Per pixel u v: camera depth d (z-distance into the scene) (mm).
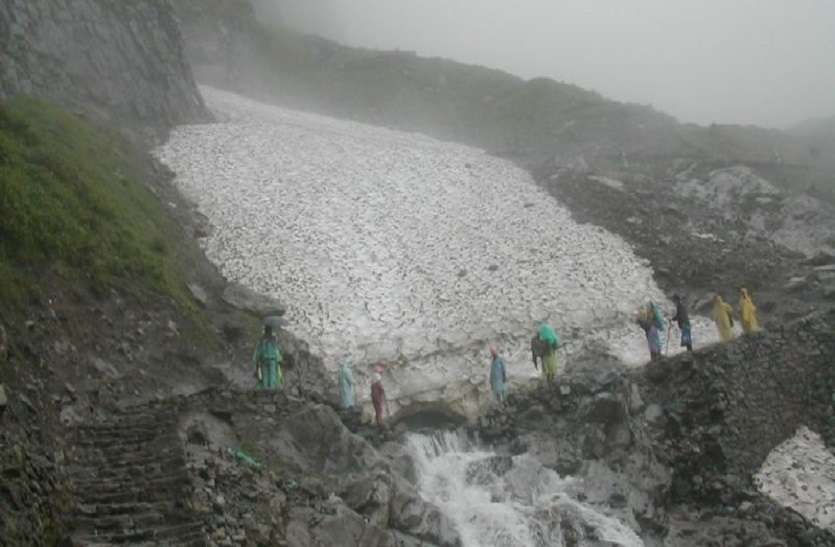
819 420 23938
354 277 30859
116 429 15172
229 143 41875
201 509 12555
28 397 14312
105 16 39844
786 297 29484
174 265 26094
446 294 30281
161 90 42250
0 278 16766
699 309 29594
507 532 17969
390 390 23922
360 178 41031
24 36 33562
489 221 37312
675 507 20828
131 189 29531
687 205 38875
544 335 23109
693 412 22188
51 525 11406
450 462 20016
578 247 34438
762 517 20094
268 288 28859
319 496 15148
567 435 21000
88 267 20484
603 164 45625
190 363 21188
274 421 16906
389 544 15016
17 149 23078
